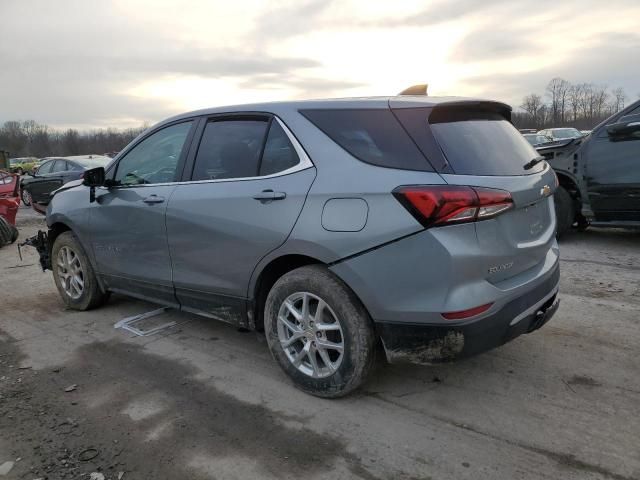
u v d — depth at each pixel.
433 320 2.65
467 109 3.12
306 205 2.99
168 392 3.37
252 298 3.41
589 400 3.06
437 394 3.20
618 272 5.56
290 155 3.19
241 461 2.64
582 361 3.54
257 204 3.23
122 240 4.26
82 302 4.97
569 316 4.35
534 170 3.16
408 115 2.88
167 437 2.86
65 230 5.18
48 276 6.58
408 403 3.11
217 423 2.98
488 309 2.68
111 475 2.57
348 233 2.82
